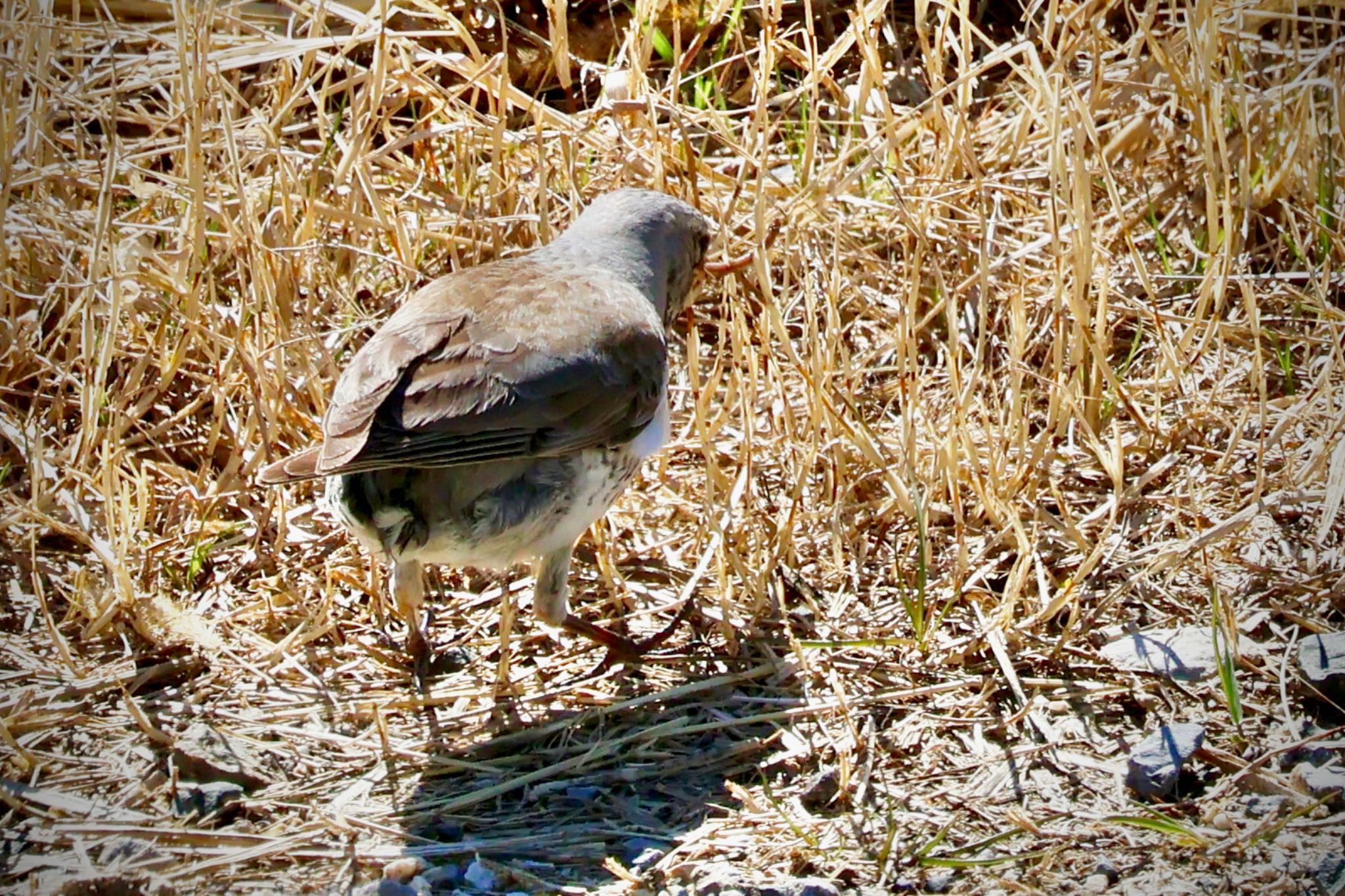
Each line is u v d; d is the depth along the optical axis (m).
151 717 9.38
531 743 9.38
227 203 12.34
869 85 12.82
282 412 11.24
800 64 12.75
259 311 11.35
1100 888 8.09
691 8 14.60
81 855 8.30
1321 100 13.85
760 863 8.32
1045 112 12.76
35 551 10.14
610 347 9.49
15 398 11.65
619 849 8.51
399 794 8.93
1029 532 10.72
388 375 8.96
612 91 12.59
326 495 9.89
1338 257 12.65
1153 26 14.70
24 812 8.64
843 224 12.86
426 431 8.86
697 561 10.91
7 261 11.73
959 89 12.62
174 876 8.20
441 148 13.12
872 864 8.34
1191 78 12.93
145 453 11.50
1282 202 12.52
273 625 10.25
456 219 12.49
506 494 9.24
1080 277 11.41
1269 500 10.77
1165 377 11.91
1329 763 8.89
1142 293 12.73
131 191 12.21
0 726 8.91
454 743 9.34
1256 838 8.36
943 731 9.30
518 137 12.83
